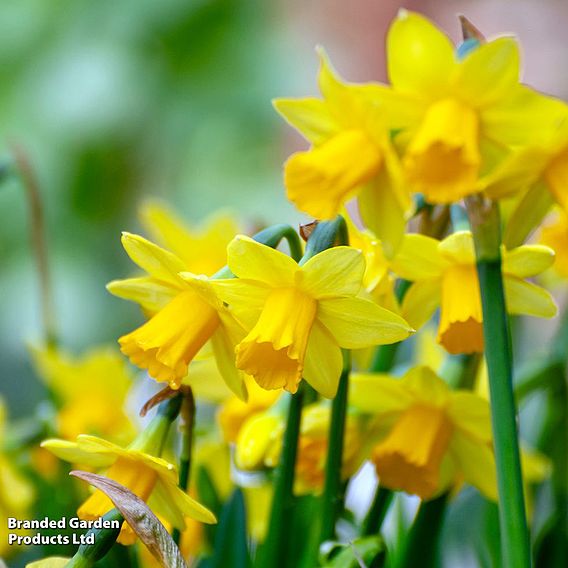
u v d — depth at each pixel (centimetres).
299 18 309
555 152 157
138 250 156
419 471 159
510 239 159
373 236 159
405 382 160
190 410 158
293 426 158
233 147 288
